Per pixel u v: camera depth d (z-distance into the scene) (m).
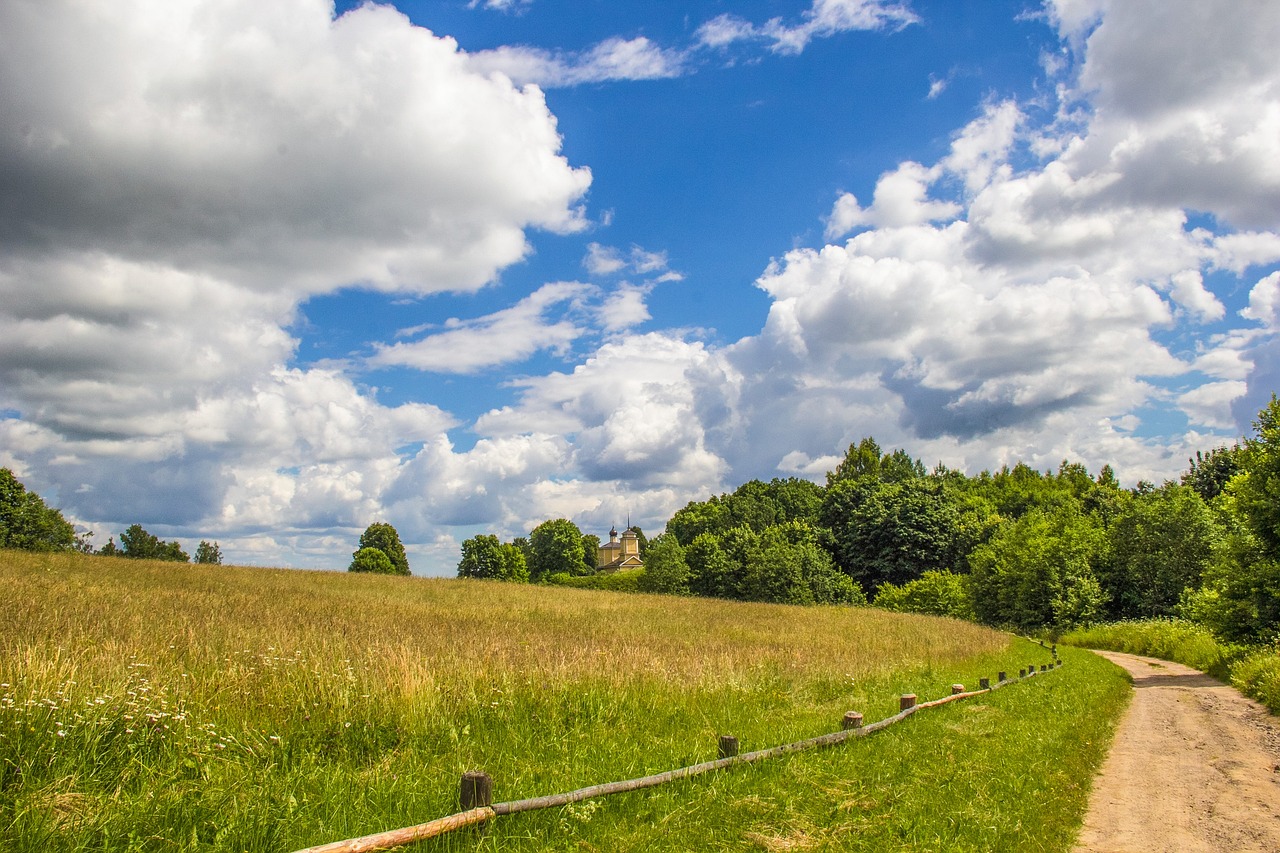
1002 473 138.25
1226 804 8.81
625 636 21.38
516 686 11.62
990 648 29.44
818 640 25.50
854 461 138.38
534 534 140.25
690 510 146.75
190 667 10.52
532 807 6.50
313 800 6.67
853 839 6.91
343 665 10.94
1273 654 20.34
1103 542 60.31
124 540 110.38
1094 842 7.46
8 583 20.38
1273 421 24.97
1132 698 18.66
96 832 5.53
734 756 8.77
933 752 10.29
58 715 7.46
